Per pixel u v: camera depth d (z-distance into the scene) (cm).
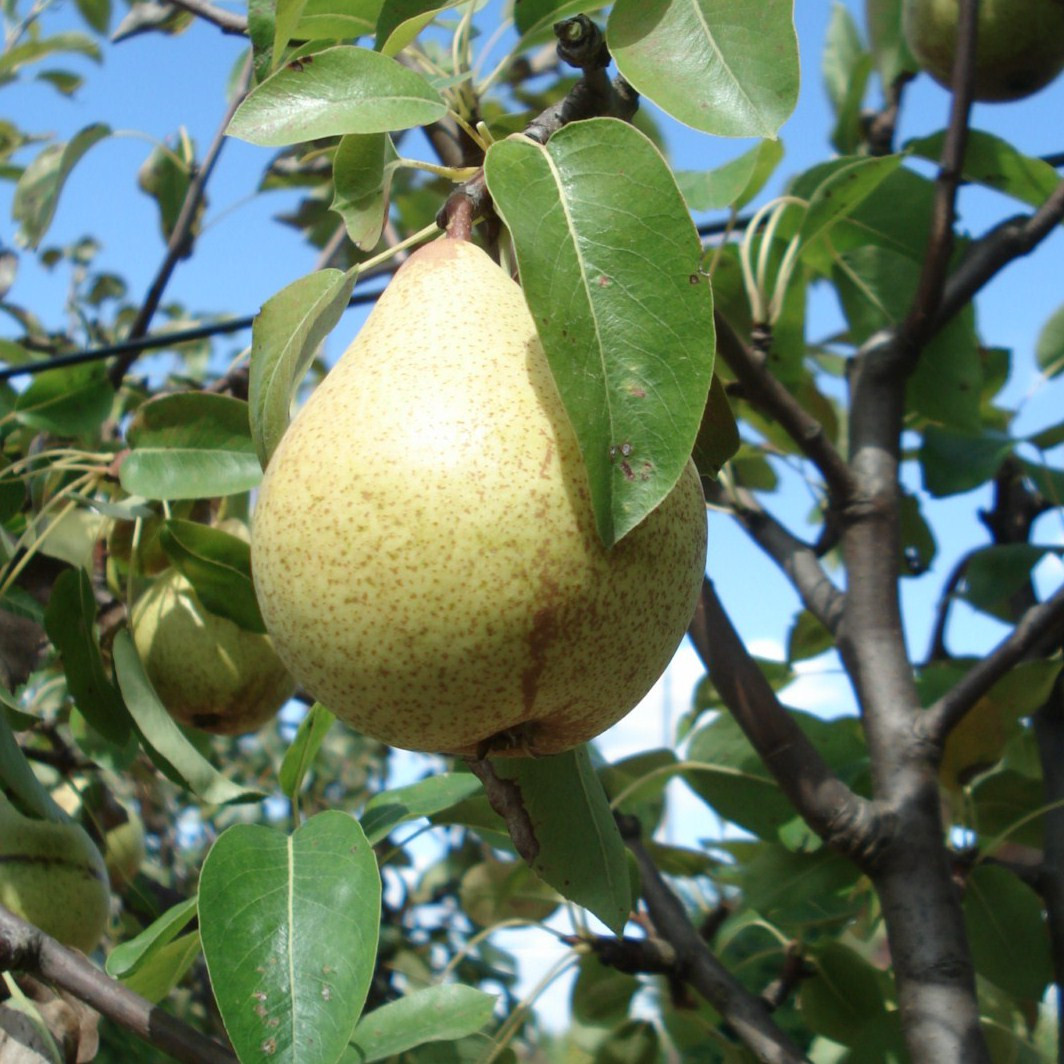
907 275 56
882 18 63
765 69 32
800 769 45
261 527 32
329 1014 31
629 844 53
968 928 51
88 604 49
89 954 46
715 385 36
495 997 42
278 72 33
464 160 42
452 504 30
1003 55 57
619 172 31
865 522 49
